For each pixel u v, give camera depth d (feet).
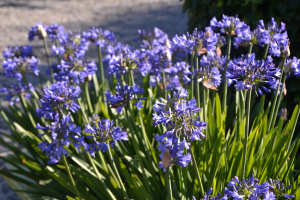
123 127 9.07
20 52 9.36
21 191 8.53
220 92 11.49
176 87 8.53
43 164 9.94
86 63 7.86
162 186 7.55
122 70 6.88
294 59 6.19
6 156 11.18
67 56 9.23
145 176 6.40
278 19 10.11
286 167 6.76
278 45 6.24
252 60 4.88
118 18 36.60
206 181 6.83
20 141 9.50
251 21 10.49
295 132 10.16
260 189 4.75
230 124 9.90
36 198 8.91
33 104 10.36
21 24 36.19
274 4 9.95
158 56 7.66
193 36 6.46
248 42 7.30
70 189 7.21
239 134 6.59
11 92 9.14
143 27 32.35
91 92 11.07
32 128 10.21
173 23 32.89
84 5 44.21
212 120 7.72
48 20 37.40
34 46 28.55
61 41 9.28
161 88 8.84
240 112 7.50
